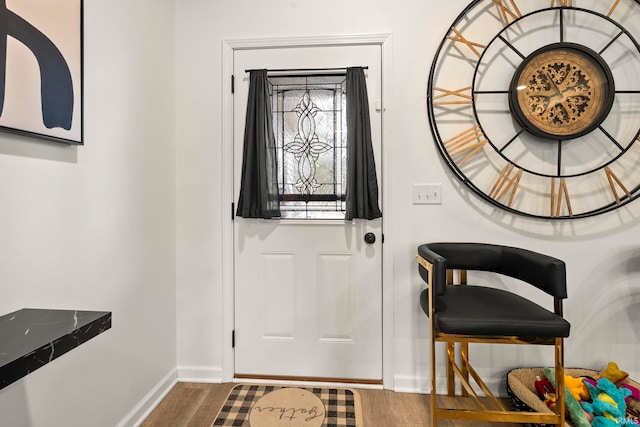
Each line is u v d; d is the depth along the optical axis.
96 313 0.95
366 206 1.84
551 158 1.78
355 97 1.83
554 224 1.79
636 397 1.54
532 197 1.80
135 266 1.57
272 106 1.95
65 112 1.11
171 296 1.91
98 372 1.32
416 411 1.69
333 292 1.92
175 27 1.94
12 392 0.97
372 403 1.75
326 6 1.87
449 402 1.75
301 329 1.94
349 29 1.86
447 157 1.81
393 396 1.82
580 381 1.59
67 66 1.12
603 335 1.78
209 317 1.96
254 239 1.96
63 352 0.77
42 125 1.02
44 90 1.03
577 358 1.79
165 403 1.75
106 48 1.37
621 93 1.73
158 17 1.76
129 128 1.52
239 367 1.97
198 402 1.76
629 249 1.75
